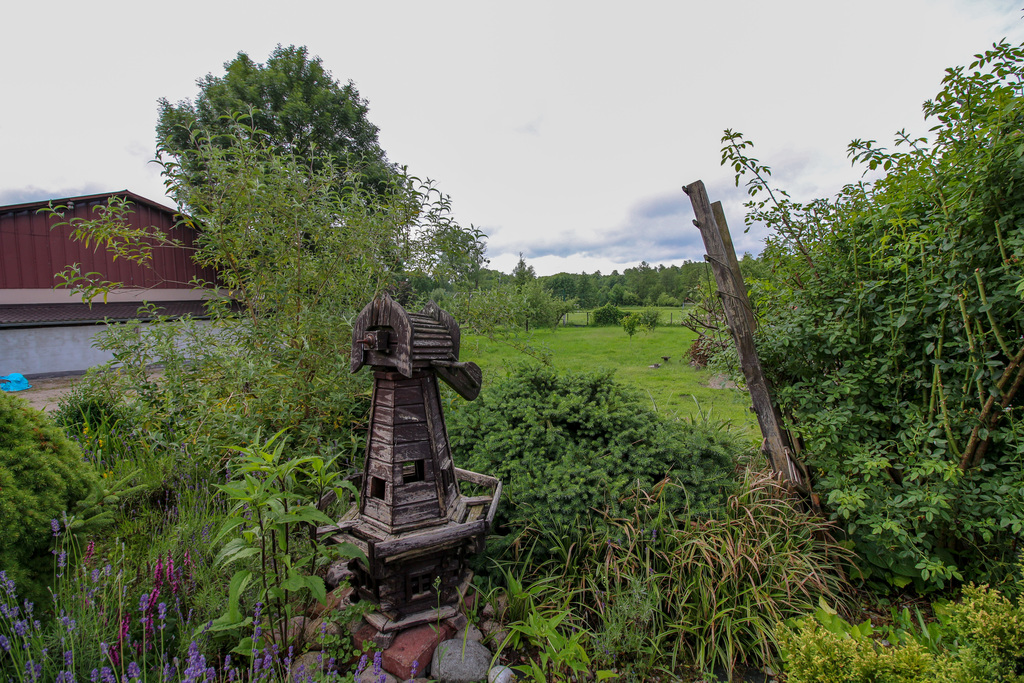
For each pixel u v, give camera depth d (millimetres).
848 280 2963
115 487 2666
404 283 5324
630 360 12367
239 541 1795
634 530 2611
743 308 3160
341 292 4438
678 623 2311
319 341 4125
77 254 14820
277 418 3578
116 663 1825
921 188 2539
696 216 3244
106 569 2039
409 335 1983
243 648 1711
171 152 3508
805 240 3262
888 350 2711
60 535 2160
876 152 2764
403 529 2109
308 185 4066
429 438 2232
